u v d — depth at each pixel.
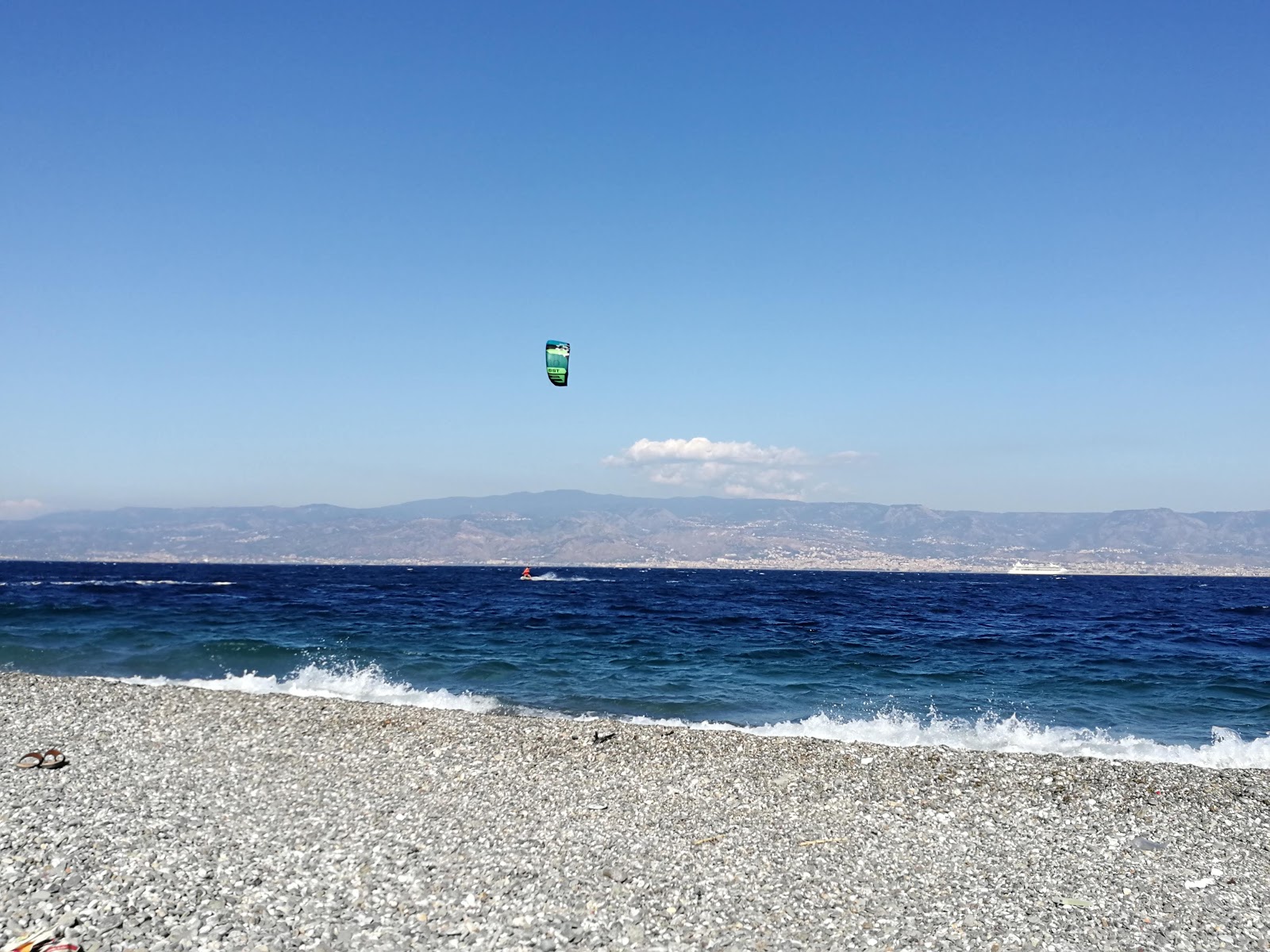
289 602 62.47
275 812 12.27
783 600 81.75
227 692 21.62
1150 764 16.47
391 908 8.96
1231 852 11.83
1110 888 10.41
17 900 8.66
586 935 8.51
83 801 12.34
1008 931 9.04
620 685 26.11
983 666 30.84
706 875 10.34
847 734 19.83
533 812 12.73
